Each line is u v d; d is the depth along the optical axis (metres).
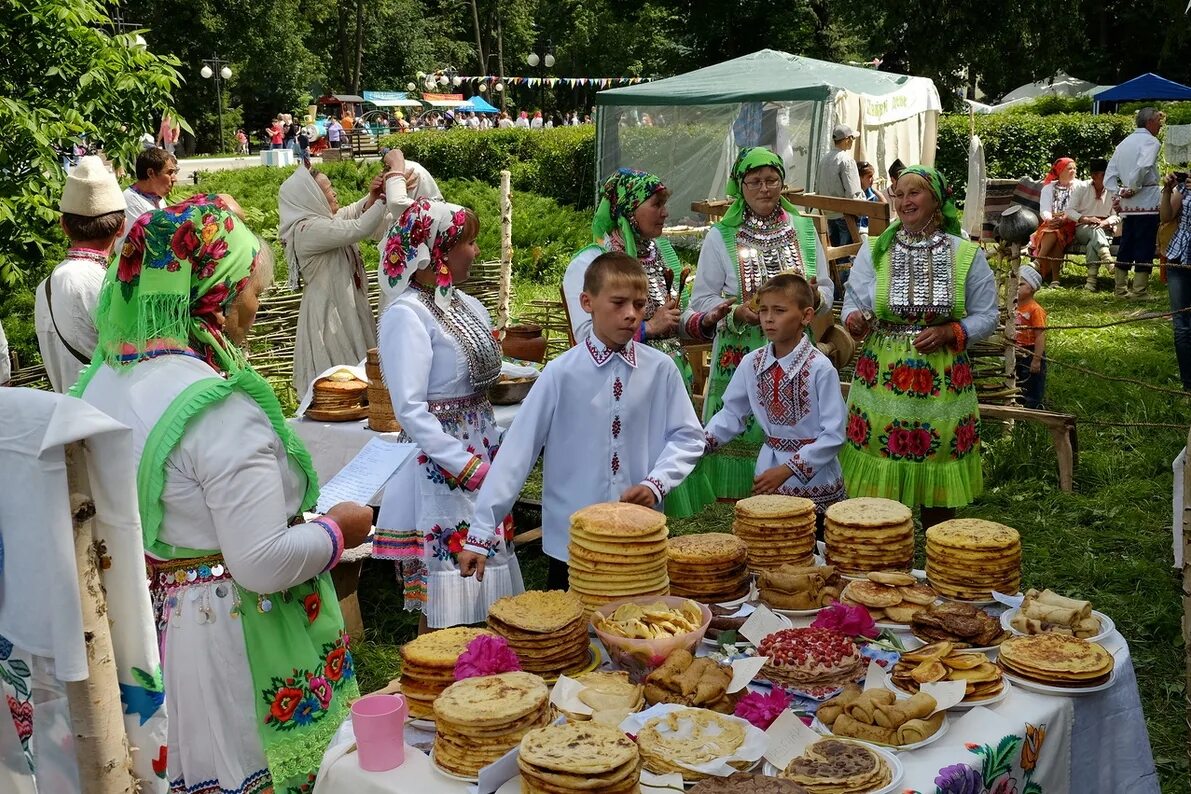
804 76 15.45
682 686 2.17
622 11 33.69
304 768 2.47
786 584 2.66
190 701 2.35
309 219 7.05
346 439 4.99
